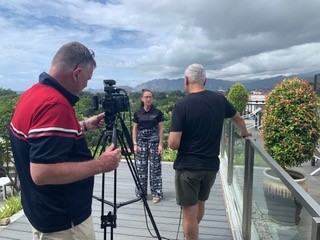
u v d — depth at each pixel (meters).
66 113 1.36
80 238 1.57
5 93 9.20
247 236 2.67
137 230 3.37
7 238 3.13
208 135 2.47
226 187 4.38
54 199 1.46
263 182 2.16
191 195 2.56
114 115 2.05
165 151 7.13
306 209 1.18
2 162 9.84
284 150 3.12
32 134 1.29
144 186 4.21
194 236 2.65
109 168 1.53
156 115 4.18
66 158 1.35
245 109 14.62
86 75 1.53
